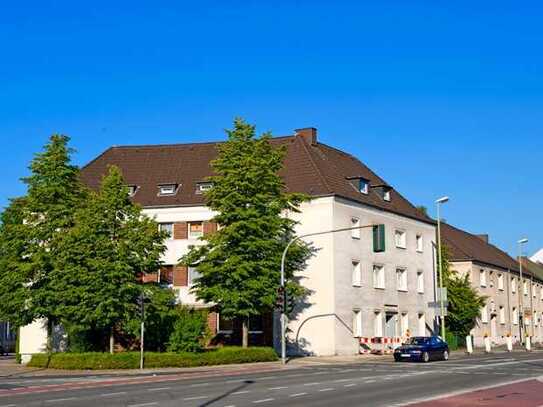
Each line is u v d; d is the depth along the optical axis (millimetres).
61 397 20391
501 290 76125
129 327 36969
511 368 32250
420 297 56312
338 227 47719
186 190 50531
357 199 49750
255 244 38812
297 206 42594
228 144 40562
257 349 39625
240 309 38656
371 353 47750
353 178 51500
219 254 38938
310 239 47500
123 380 27719
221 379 27406
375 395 20156
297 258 41688
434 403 17828
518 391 20938
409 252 55594
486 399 18719
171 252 48750
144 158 54562
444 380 25516
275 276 39688
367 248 50406
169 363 36000
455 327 61156
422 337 40875
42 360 37094
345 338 46875
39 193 39594
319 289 46812
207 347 43844
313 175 49062
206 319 41344
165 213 49500
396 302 53000
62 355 36219
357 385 23594
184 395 20594
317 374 29438
